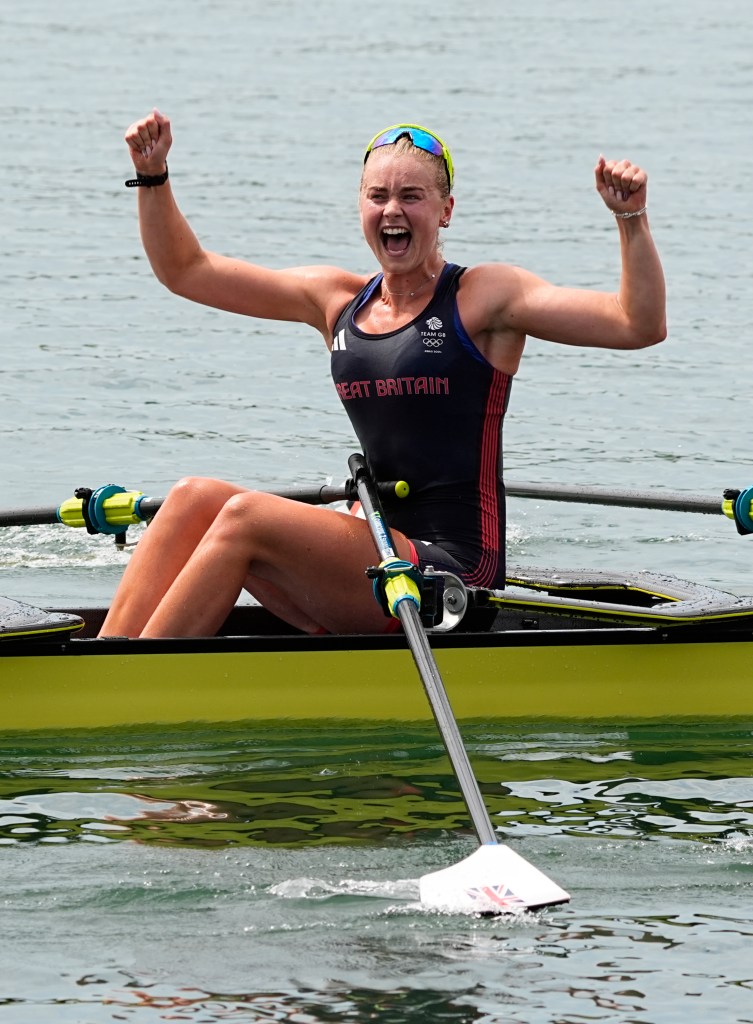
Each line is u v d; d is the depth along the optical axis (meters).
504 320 19.62
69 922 13.88
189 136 76.56
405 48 108.19
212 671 19.16
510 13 129.00
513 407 39.00
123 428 36.59
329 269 21.14
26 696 18.88
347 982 12.90
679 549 28.73
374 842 15.80
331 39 112.75
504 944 13.56
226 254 52.41
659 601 22.22
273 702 19.34
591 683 20.05
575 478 33.16
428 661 17.16
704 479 33.06
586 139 76.06
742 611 20.33
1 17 121.06
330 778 17.77
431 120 81.00
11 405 38.22
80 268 53.53
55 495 31.50
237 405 38.94
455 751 16.00
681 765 18.45
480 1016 12.38
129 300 49.66
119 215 61.72
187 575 19.12
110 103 86.12
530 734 19.59
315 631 20.31
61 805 16.73
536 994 12.74
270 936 13.66
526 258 52.88
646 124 80.12
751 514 22.44
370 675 19.53
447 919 13.99
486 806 16.89
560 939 13.70
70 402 38.66
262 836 15.90
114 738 19.03
